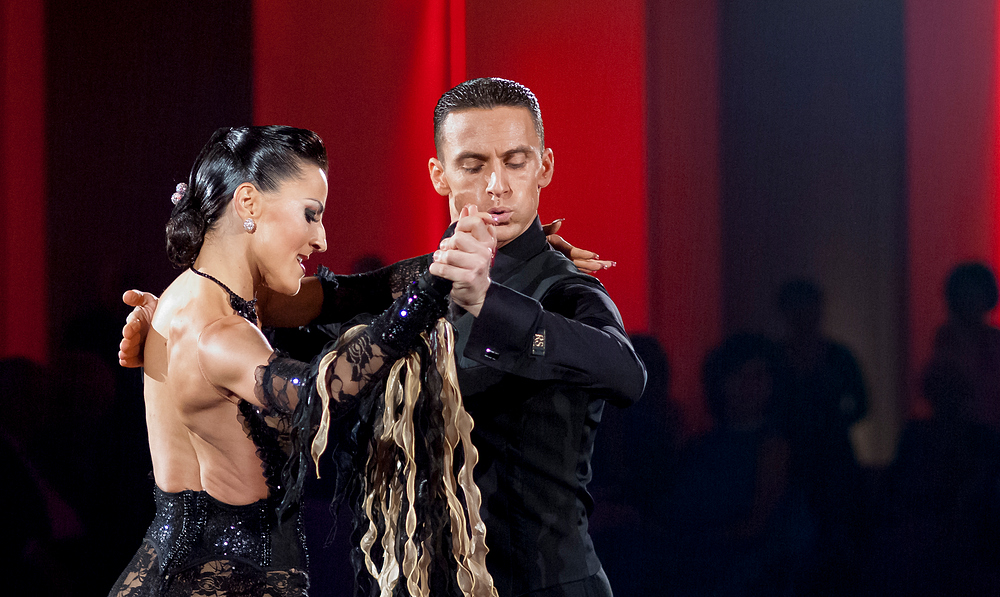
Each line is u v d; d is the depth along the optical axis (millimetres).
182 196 6121
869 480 14422
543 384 6023
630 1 15266
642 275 15398
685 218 15289
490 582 5355
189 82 14055
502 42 15305
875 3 14672
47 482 13312
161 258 13906
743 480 14547
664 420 14984
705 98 15219
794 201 15016
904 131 14695
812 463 14539
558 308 6238
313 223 5898
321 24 14609
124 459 13578
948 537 14125
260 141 5754
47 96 13609
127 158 13844
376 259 14812
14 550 13086
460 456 6047
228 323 5355
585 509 6328
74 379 13516
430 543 5410
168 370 5559
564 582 5977
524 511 6008
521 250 6500
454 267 4770
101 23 13727
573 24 15344
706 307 15211
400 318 4855
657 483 14812
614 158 15430
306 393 4797
